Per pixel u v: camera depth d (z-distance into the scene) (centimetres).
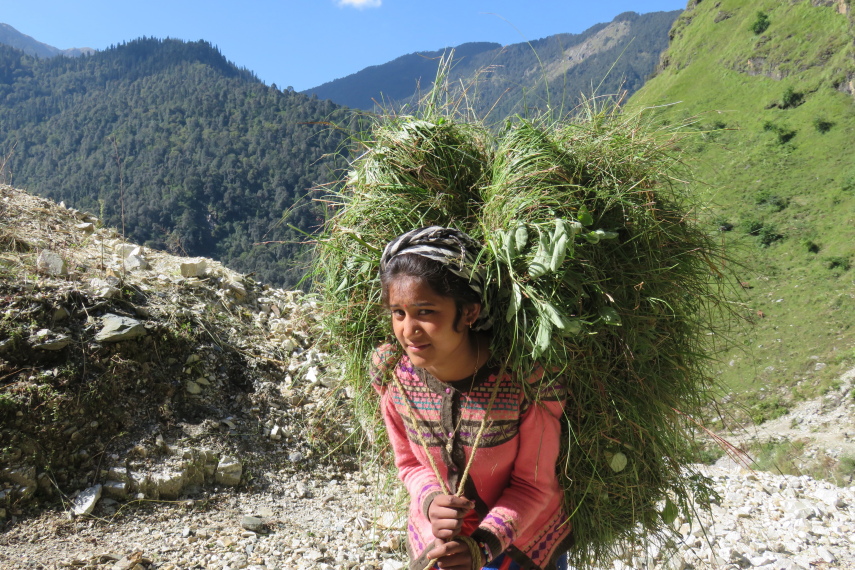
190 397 371
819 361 4172
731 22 9288
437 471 156
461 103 194
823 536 377
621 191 164
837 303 4500
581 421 161
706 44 9356
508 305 149
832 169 6050
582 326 148
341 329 191
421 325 139
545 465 151
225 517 321
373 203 178
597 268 154
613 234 152
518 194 159
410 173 180
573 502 166
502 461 151
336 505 345
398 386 161
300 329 472
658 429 170
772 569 324
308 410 398
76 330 351
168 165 16325
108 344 352
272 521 321
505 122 183
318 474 370
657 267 164
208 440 353
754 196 5947
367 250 180
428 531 156
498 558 157
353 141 193
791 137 6775
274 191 14425
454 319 140
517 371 146
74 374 333
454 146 179
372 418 214
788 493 441
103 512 304
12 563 263
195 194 14525
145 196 14562
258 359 418
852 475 3072
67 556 272
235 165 15712
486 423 148
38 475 304
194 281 461
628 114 185
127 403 346
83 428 325
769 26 8588
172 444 342
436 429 156
